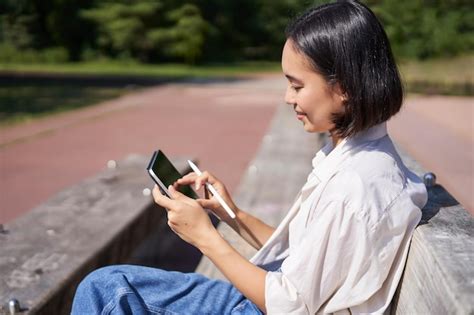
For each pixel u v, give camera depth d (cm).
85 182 413
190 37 3231
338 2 153
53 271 236
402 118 1261
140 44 3225
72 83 2169
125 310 151
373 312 146
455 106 1557
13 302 198
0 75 2170
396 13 2522
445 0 2733
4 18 3073
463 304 109
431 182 231
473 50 2662
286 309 142
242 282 148
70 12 3159
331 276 140
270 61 3759
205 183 198
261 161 581
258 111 1455
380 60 148
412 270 145
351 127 149
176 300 164
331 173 149
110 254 284
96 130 1105
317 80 150
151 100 1686
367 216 138
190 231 156
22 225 304
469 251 134
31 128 1115
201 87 2102
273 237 176
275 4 3628
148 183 412
